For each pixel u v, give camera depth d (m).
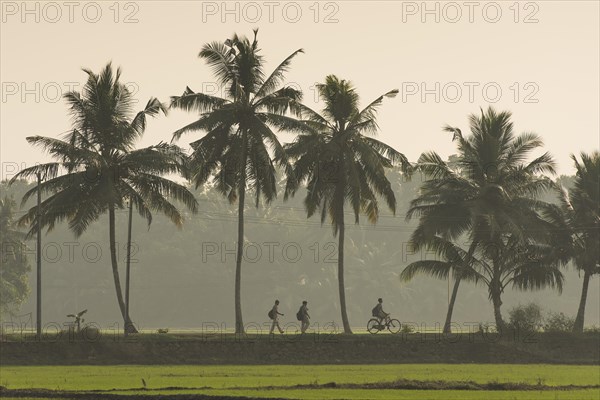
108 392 136.88
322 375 169.50
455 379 162.50
